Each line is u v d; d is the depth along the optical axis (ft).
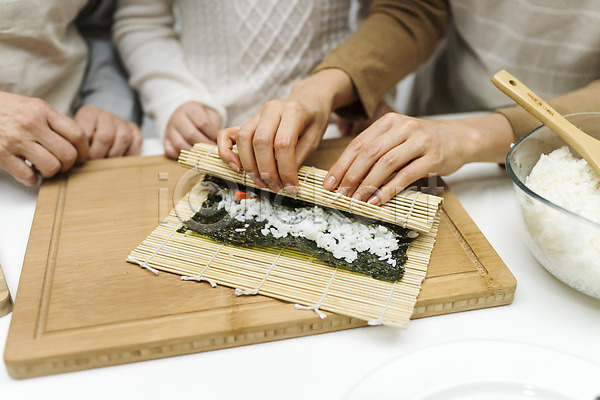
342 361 1.41
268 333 1.45
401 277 1.55
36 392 1.36
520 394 1.30
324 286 1.53
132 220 1.82
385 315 1.43
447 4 2.55
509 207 1.91
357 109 2.29
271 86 2.65
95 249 1.69
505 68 2.45
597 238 1.33
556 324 1.49
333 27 2.69
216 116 2.56
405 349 1.44
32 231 1.76
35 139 1.93
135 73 2.85
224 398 1.33
